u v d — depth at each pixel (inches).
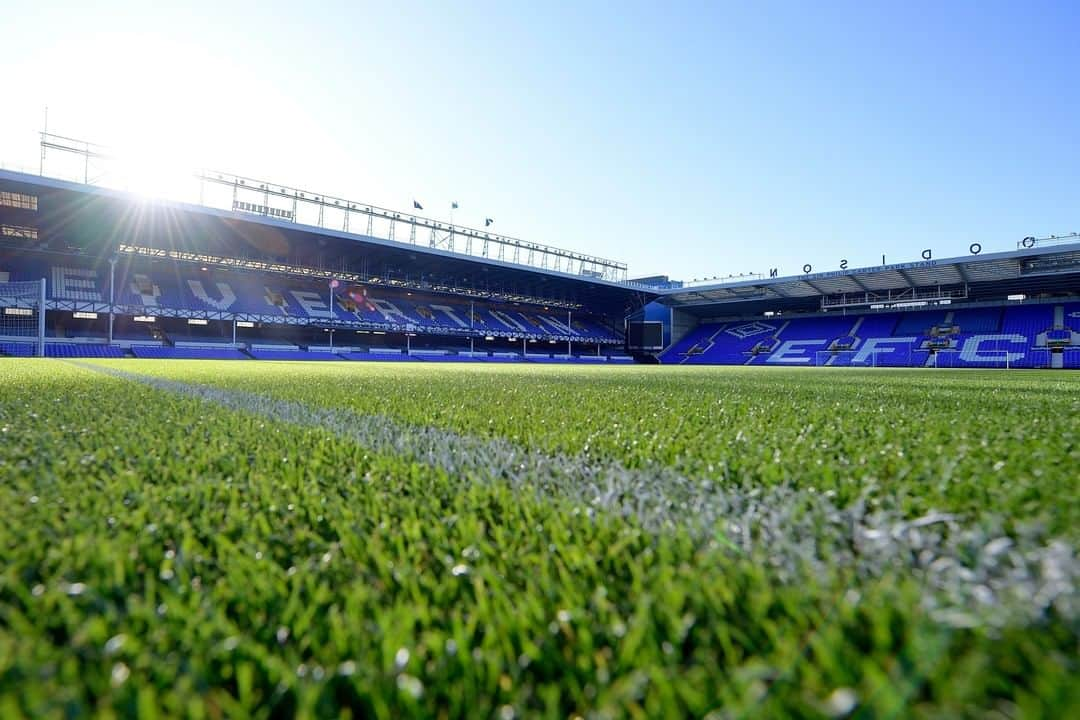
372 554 37.3
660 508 46.5
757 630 26.2
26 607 30.4
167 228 1199.6
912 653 23.3
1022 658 22.9
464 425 106.0
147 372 370.3
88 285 1228.5
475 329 1729.8
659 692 21.7
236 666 25.2
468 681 23.7
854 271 1417.3
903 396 195.8
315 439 87.4
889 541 37.5
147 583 32.0
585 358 1948.8
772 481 57.6
